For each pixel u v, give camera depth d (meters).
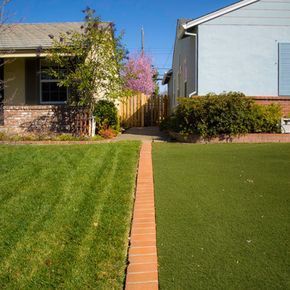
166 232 3.87
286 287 2.82
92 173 6.41
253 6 12.66
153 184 5.73
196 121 11.12
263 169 6.64
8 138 11.71
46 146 9.30
